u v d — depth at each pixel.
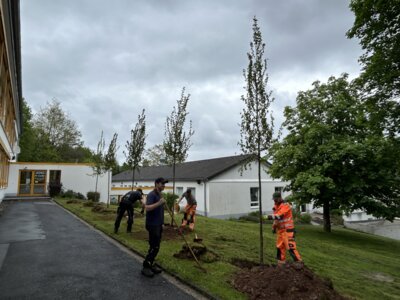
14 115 18.86
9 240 7.21
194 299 3.91
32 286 4.21
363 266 7.60
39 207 15.71
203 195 21.47
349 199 13.26
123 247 6.75
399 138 10.65
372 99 10.84
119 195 27.39
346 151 12.80
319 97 15.67
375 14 9.97
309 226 18.53
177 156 9.61
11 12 8.08
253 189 24.02
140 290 4.17
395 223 26.55
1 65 9.00
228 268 5.19
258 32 5.99
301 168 15.05
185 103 9.59
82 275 4.75
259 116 5.85
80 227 9.48
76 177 24.64
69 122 43.31
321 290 3.98
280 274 4.28
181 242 7.25
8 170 21.28
